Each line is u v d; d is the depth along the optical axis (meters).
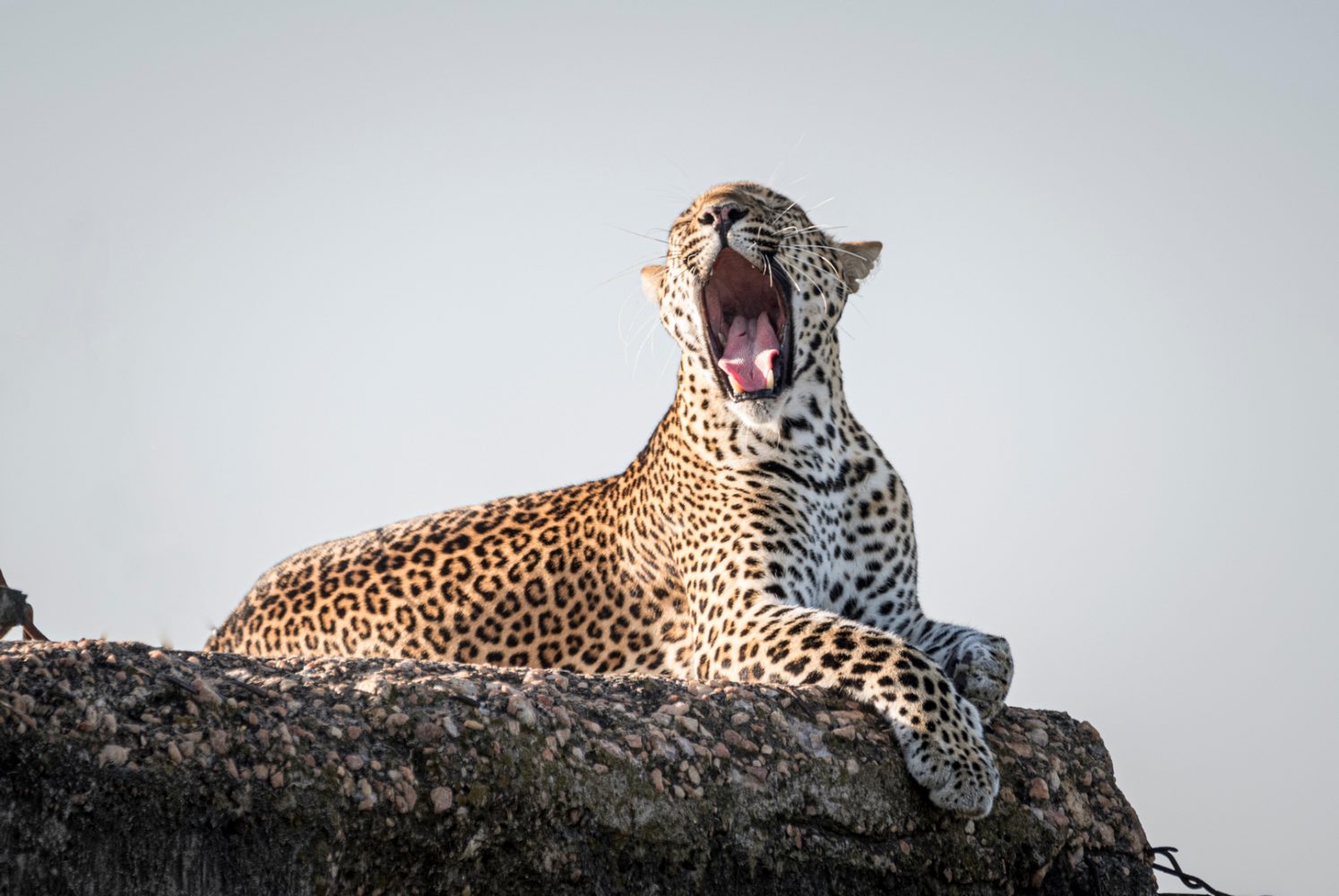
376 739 11.12
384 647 20.45
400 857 10.86
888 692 14.73
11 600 15.65
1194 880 15.73
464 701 11.77
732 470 19.03
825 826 13.48
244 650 21.44
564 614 20.12
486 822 11.27
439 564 20.77
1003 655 16.81
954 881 14.12
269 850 10.11
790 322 19.23
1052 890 14.79
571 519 20.77
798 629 16.33
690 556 19.17
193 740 10.16
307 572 21.58
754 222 19.05
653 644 19.77
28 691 9.95
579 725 12.38
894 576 19.84
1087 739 16.17
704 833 12.55
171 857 9.77
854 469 19.81
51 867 9.41
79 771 9.62
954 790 14.06
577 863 11.77
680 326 19.70
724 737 13.30
